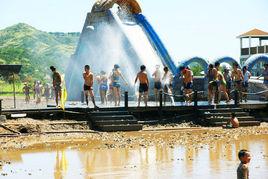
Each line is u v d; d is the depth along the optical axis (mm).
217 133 30109
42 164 20250
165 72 37406
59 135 28500
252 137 28219
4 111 30312
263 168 18781
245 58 84250
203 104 37031
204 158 21219
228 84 42656
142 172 18359
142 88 33469
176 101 44688
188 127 33125
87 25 50281
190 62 47875
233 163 19938
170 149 23859
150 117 34281
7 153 23000
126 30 48625
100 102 41438
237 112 35188
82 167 19562
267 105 37250
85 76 32469
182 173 18062
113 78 35000
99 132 30094
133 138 27922
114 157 21734
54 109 31609
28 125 29719
